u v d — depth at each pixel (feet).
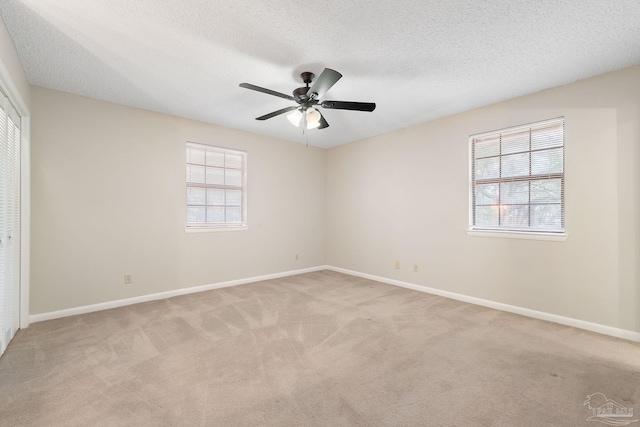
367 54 7.72
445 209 12.51
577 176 9.19
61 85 9.56
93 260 10.64
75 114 10.27
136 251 11.59
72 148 10.22
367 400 5.57
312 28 6.64
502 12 6.10
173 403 5.46
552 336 8.46
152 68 8.46
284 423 4.96
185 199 12.85
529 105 10.16
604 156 8.71
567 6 5.90
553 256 9.66
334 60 8.00
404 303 11.53
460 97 10.48
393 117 12.57
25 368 6.67
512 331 8.81
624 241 8.41
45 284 9.71
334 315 10.14
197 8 5.96
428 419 5.06
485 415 5.17
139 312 10.44
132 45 7.29
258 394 5.74
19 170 8.87
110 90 9.96
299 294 12.76
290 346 7.80
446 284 12.46
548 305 9.75
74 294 10.25
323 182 18.29
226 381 6.17
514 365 6.86
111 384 6.06
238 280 14.55
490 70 8.57
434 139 12.91
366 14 6.16
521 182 10.52
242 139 14.67
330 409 5.32
